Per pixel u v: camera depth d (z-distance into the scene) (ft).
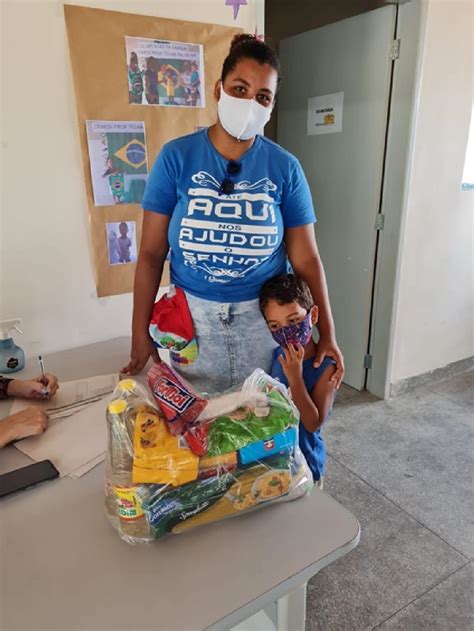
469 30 7.88
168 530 2.43
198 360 3.94
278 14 10.09
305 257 3.96
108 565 2.32
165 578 2.25
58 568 2.31
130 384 2.60
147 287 4.05
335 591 5.18
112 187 5.41
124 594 2.17
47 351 5.51
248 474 2.51
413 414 8.79
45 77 4.77
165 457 2.34
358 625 4.80
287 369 3.63
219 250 3.49
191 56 5.48
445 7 7.39
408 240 8.54
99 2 4.85
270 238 3.56
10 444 3.32
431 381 10.09
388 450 7.66
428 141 8.12
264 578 2.24
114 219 5.52
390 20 7.54
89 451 3.22
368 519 6.20
